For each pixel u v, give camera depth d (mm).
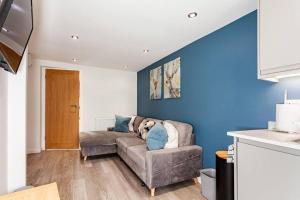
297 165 1061
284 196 1123
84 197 2201
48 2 1827
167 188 2445
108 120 4996
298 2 1274
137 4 1870
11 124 1536
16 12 1037
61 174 2926
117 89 5152
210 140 2562
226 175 1723
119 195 2254
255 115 1960
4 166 1441
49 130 4531
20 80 1573
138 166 2564
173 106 3471
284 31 1360
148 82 4621
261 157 1265
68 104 4648
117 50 3410
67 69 4578
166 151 2363
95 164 3434
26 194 1063
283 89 1716
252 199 1319
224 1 1807
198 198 2184
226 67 2318
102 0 1803
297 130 1451
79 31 2547
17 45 1236
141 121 4109
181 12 2018
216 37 2479
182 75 3205
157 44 3061
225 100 2328
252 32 1991
